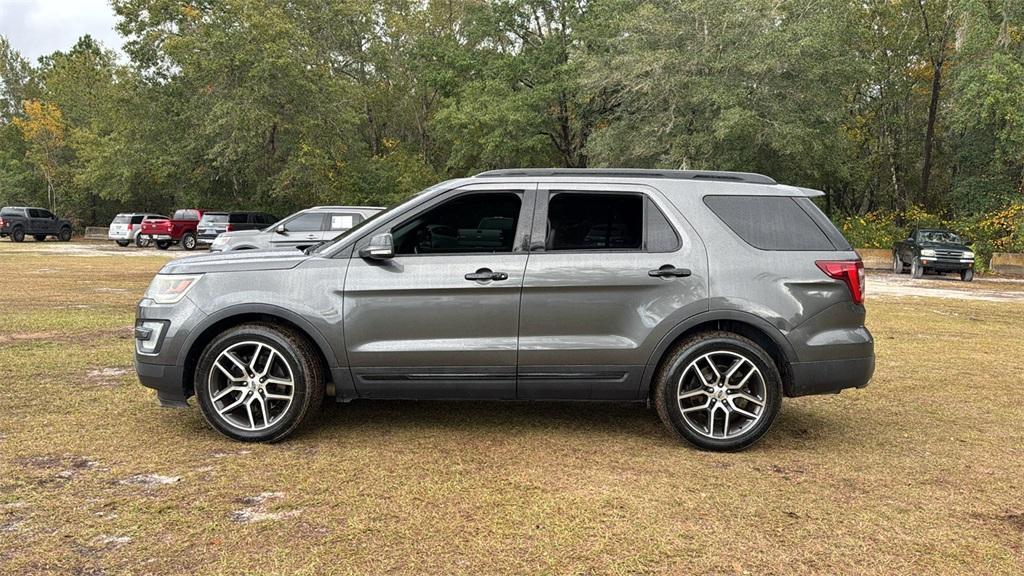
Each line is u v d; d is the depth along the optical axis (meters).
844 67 24.56
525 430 4.70
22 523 3.11
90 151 41.00
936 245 22.02
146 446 4.21
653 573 2.76
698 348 4.27
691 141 23.81
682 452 4.29
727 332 4.32
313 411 4.43
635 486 3.69
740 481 3.79
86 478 3.67
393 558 2.85
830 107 25.05
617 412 5.21
